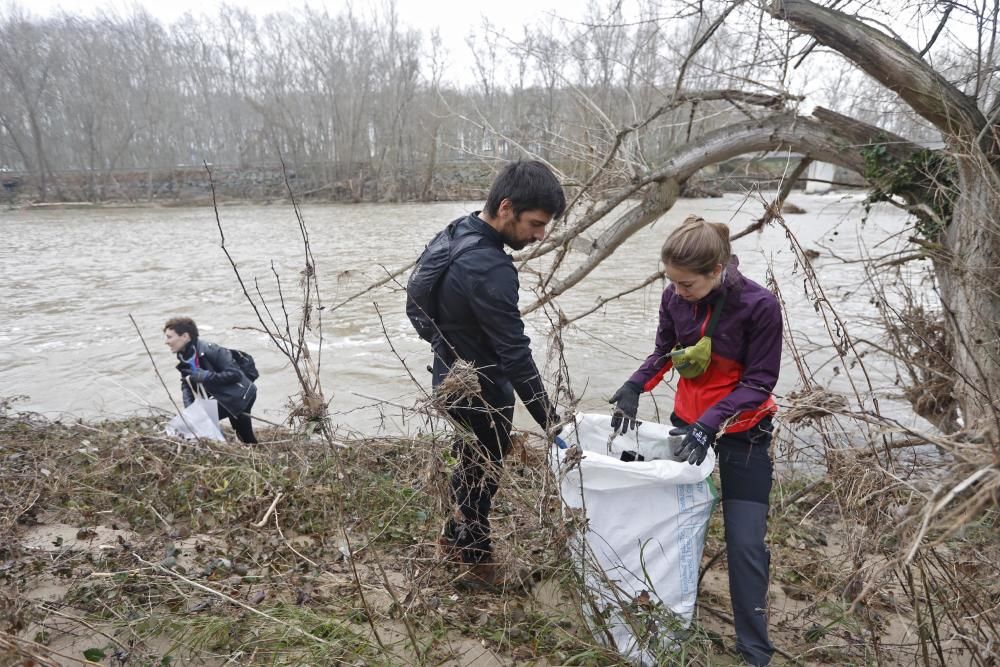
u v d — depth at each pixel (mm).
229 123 53500
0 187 45594
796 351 3008
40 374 8484
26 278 15492
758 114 5254
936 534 2033
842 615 2461
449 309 2531
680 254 2264
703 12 4508
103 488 3959
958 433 1936
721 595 3053
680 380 2619
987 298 3766
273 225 27484
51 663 2061
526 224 2465
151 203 42281
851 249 12898
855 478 2199
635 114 5375
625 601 2424
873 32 4023
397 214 30609
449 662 2432
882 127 4906
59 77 47438
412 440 3822
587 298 11734
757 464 2420
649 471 2295
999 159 3895
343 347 9508
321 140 43812
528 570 2895
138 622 2535
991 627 2098
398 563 3098
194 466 4070
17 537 3312
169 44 51438
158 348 9578
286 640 2426
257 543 3283
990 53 4008
